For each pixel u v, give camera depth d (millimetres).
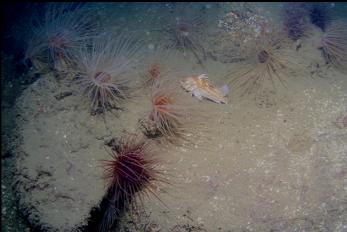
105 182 1564
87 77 1808
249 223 1476
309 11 2156
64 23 2096
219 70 2018
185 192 1574
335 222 1457
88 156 1632
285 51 1962
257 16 2066
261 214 1486
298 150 1628
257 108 1812
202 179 1590
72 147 1649
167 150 1687
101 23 2230
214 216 1503
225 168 1608
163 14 2266
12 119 2164
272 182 1550
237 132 1720
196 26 2148
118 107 1776
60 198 1535
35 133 1697
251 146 1665
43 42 2027
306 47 2006
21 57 2305
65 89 1835
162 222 1540
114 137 1685
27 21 2422
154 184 1606
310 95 1820
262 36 1998
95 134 1696
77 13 2191
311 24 2125
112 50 1973
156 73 1876
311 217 1468
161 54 2061
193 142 1701
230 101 1851
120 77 1834
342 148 1610
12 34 2441
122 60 1871
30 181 1585
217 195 1549
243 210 1502
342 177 1537
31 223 1591
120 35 2104
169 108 1685
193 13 2225
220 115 1784
